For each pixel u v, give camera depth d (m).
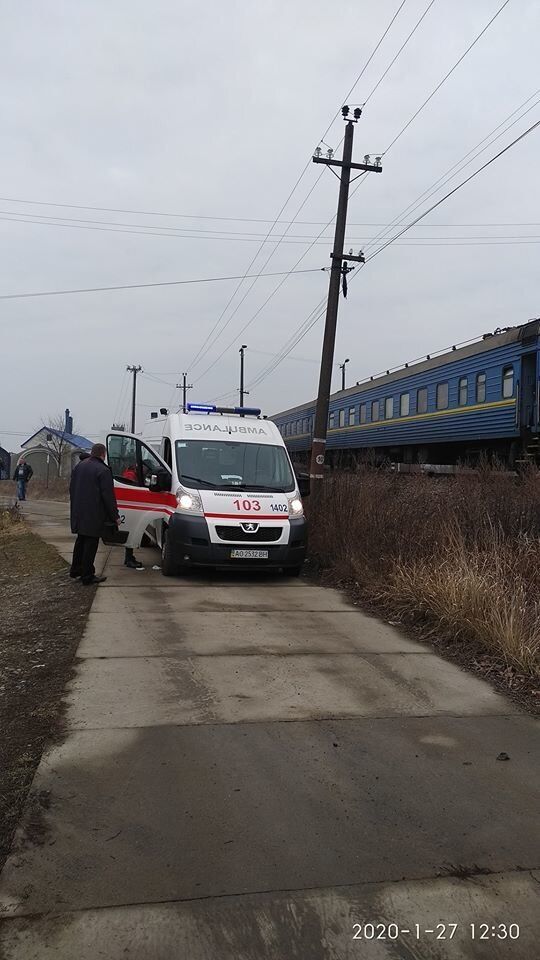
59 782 3.27
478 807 3.16
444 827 2.98
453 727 4.08
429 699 4.53
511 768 3.56
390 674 5.01
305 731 3.95
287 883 2.56
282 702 4.38
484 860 2.75
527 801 3.22
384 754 3.68
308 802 3.15
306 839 2.86
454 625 5.93
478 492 9.52
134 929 2.30
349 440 26.91
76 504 7.84
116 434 9.81
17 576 9.08
